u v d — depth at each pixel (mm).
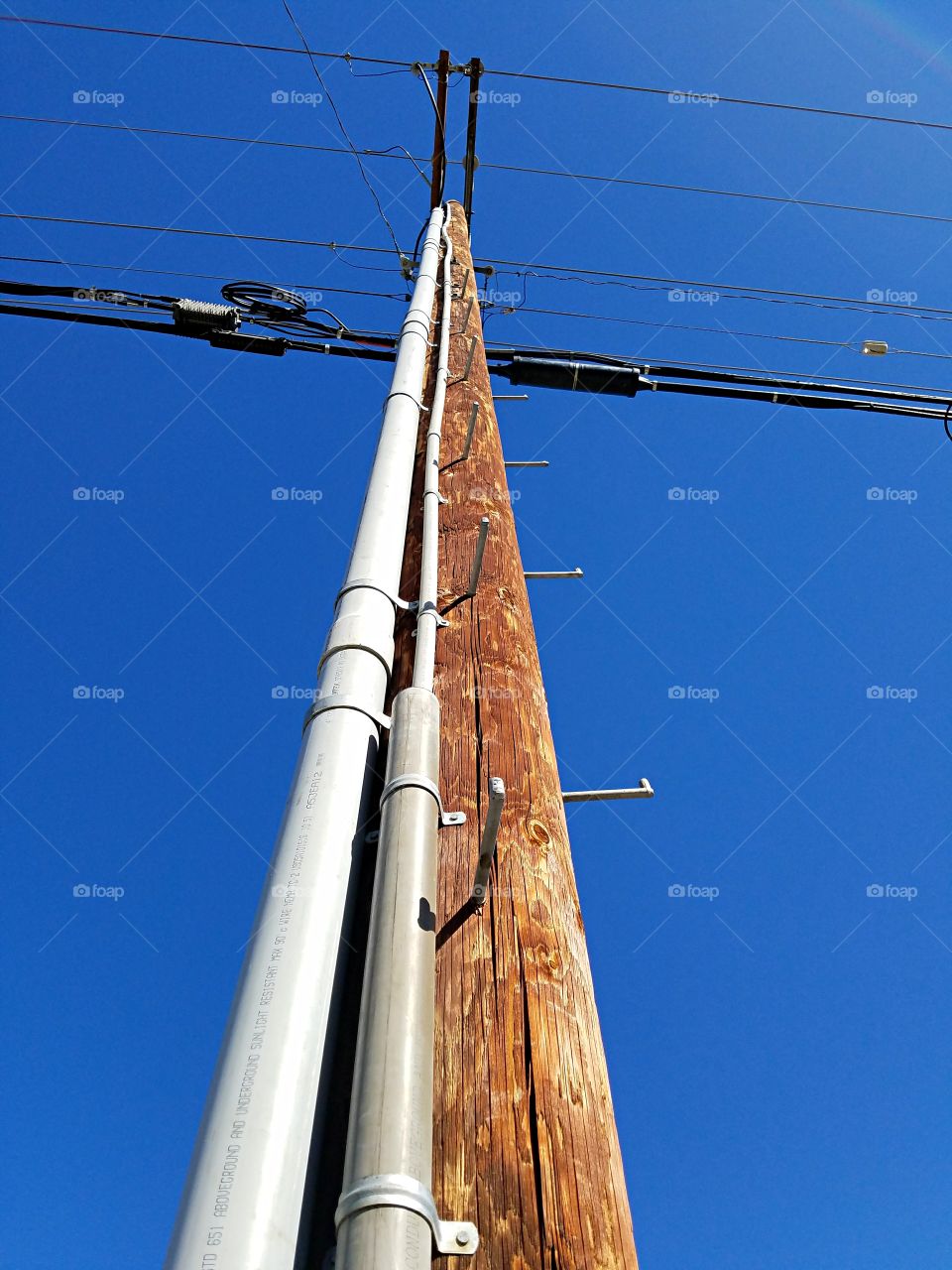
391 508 2293
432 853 1270
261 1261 851
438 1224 918
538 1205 1013
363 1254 823
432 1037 1051
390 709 1810
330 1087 1181
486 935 1326
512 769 1667
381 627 1843
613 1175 1079
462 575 2213
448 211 5688
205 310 4926
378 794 1587
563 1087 1147
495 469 2777
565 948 1349
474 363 3541
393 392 2949
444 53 6016
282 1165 939
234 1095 994
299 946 1169
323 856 1303
